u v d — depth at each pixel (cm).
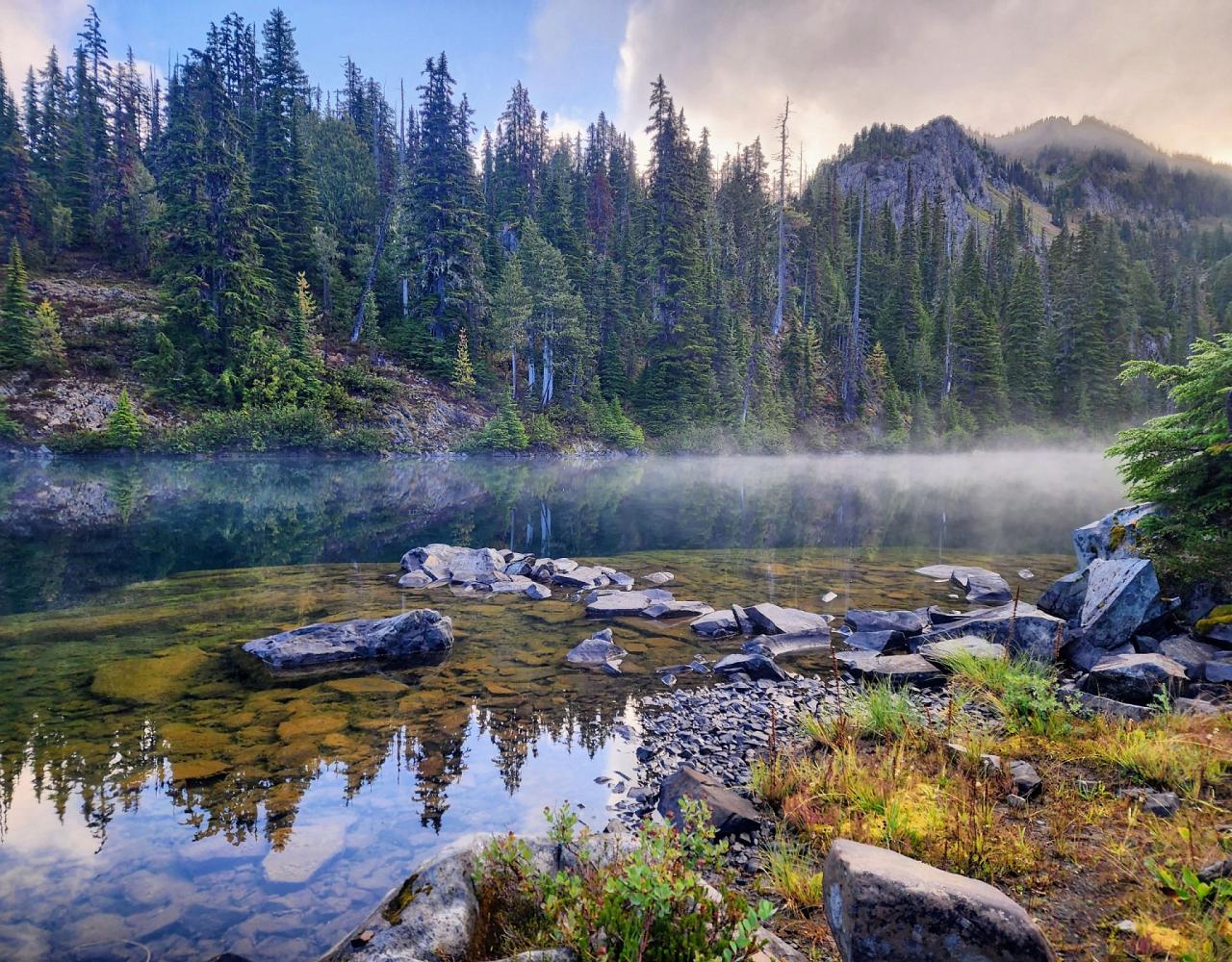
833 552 2108
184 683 900
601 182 9894
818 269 9600
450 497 3572
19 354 4784
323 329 6594
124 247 6944
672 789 609
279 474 4409
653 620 1308
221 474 4275
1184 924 339
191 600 1389
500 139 10244
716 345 7544
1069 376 8394
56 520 2486
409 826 560
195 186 5472
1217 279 13388
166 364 5122
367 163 8494
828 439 7775
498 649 1101
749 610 1277
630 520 2877
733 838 537
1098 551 1195
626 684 951
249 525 2522
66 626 1177
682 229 7544
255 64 8506
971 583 1555
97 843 521
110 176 7162
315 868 495
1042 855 433
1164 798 470
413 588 1552
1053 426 8056
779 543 2308
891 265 9969
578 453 6606
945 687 884
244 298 5491
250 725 766
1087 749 594
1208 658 798
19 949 402
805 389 8000
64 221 6656
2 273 5925
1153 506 1077
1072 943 347
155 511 2827
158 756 679
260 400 5344
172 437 4781
